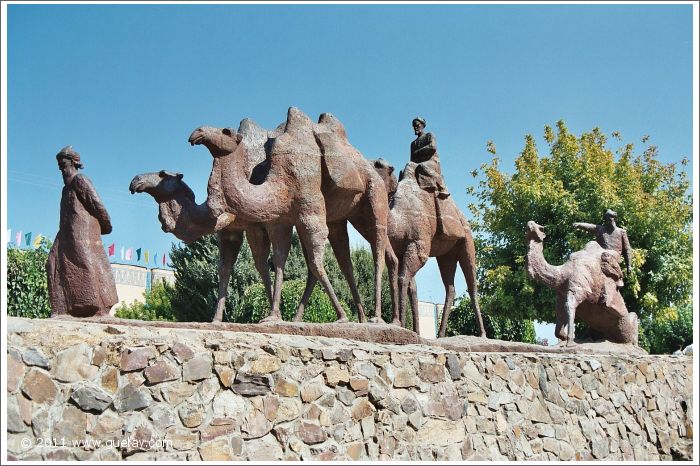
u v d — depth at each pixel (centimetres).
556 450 843
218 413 588
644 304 1978
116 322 658
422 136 1067
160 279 2502
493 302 2052
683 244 2019
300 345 658
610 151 2111
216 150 750
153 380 565
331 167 817
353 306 2162
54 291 666
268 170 792
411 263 986
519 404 820
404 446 695
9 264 1551
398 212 992
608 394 956
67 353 535
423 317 2795
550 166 2144
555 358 900
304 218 789
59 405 523
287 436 619
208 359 595
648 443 992
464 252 1089
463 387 768
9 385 502
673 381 1094
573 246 1984
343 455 648
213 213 735
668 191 2136
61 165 691
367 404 680
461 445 742
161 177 748
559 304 1130
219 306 792
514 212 2111
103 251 682
